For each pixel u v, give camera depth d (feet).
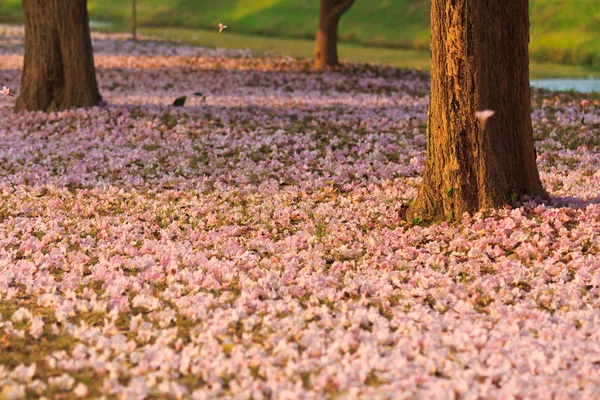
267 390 21.16
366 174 47.93
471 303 27.96
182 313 26.66
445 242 34.99
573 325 25.77
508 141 37.37
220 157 51.98
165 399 20.67
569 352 23.22
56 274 31.24
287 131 60.18
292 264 31.68
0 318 25.84
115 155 51.65
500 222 35.47
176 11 224.33
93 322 26.05
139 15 225.35
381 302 28.04
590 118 65.05
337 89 87.15
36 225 37.04
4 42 142.92
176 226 37.17
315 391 21.01
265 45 158.81
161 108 67.36
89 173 47.80
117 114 63.72
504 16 36.04
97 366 22.08
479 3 35.40
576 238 34.27
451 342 24.04
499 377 21.84
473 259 32.45
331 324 25.71
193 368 22.06
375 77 96.53
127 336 24.99
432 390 20.53
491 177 36.88
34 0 63.77
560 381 21.59
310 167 49.65
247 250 34.27
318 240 35.50
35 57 64.34
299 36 177.37
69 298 28.09
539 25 152.76
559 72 120.37
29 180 46.21
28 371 21.42
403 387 20.93
